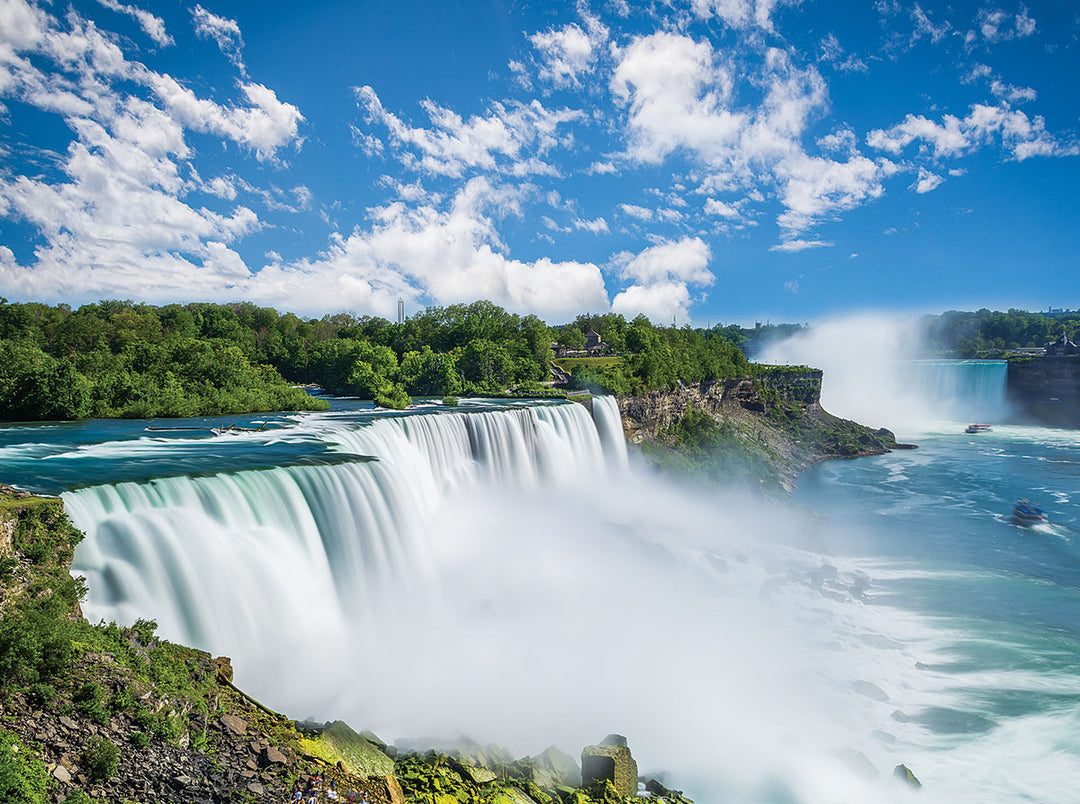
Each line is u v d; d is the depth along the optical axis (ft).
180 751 54.60
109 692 56.44
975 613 139.95
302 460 118.93
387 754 68.28
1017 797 81.61
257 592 90.58
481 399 289.33
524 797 66.90
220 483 96.43
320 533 106.01
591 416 248.32
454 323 451.53
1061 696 104.83
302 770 56.90
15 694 52.29
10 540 65.00
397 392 254.06
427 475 157.79
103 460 117.50
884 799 80.53
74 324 368.48
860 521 226.58
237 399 217.77
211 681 65.26
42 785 45.65
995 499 258.37
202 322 500.33
